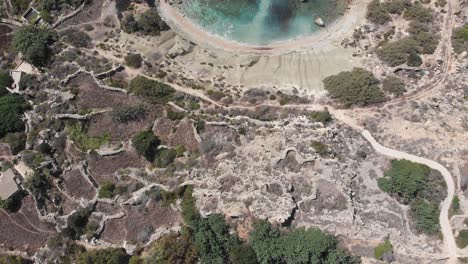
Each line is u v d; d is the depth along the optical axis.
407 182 73.88
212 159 76.06
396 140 78.25
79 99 79.38
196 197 73.69
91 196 74.88
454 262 71.88
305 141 76.56
